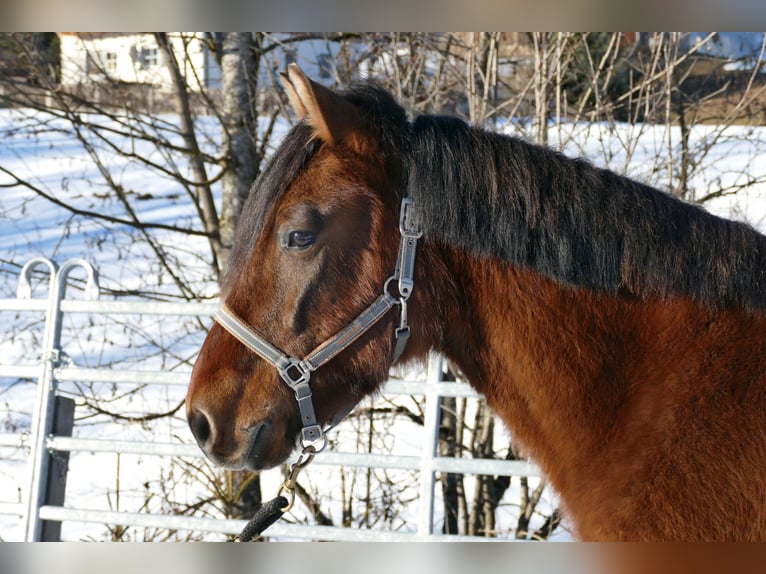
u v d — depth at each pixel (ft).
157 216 30.48
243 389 7.32
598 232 7.00
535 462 7.46
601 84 20.77
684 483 6.23
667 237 6.93
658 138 21.43
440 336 7.50
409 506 19.80
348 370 7.37
